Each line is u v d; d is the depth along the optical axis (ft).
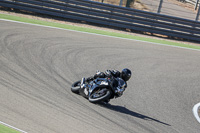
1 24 188.55
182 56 205.36
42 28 201.16
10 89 95.61
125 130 85.10
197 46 247.50
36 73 119.24
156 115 106.22
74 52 162.20
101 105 101.60
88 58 157.58
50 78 117.70
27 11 247.70
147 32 262.47
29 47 152.97
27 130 70.33
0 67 115.55
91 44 186.09
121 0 254.47
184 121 106.93
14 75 110.63
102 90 98.37
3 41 152.97
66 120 81.71
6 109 79.87
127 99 116.06
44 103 90.58
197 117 114.01
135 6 328.08
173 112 113.39
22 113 79.77
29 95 94.38
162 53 202.28
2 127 68.13
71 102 96.99
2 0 237.45
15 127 70.33
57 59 144.56
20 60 130.72
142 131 87.97
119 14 246.88
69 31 208.74
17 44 153.48
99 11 244.22
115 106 104.88
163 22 249.96
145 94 126.52
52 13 243.19
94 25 247.91
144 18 249.14
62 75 125.18
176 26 251.80
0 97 86.99
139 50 196.85
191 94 139.54
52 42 171.53
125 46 199.21
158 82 146.00
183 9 393.91
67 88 111.24
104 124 85.35
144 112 106.32
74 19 250.78
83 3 241.76
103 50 178.60
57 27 213.87
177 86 146.20
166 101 123.75
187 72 172.14
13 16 222.48
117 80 97.86
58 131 73.72
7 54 134.51
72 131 75.56
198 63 195.31
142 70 158.51
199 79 164.14
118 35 228.63
